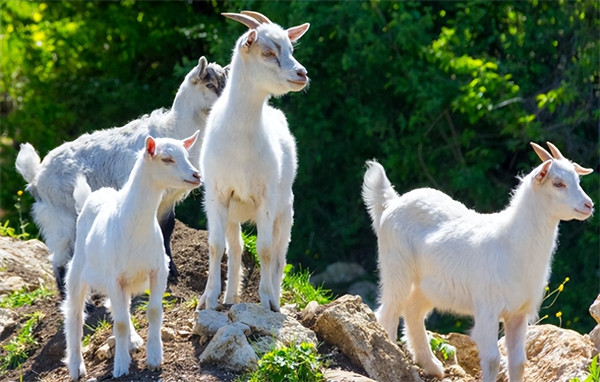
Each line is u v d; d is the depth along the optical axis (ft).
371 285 63.26
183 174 28.78
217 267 32.30
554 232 29.68
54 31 76.95
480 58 63.57
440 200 32.09
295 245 65.82
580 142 60.75
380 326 31.53
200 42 75.77
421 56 61.98
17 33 77.66
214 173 31.83
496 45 66.54
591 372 29.37
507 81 62.03
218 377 29.25
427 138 62.75
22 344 34.32
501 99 60.64
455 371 32.68
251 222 34.30
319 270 65.87
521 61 64.69
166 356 30.37
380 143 64.39
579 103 61.52
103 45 76.95
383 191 33.37
